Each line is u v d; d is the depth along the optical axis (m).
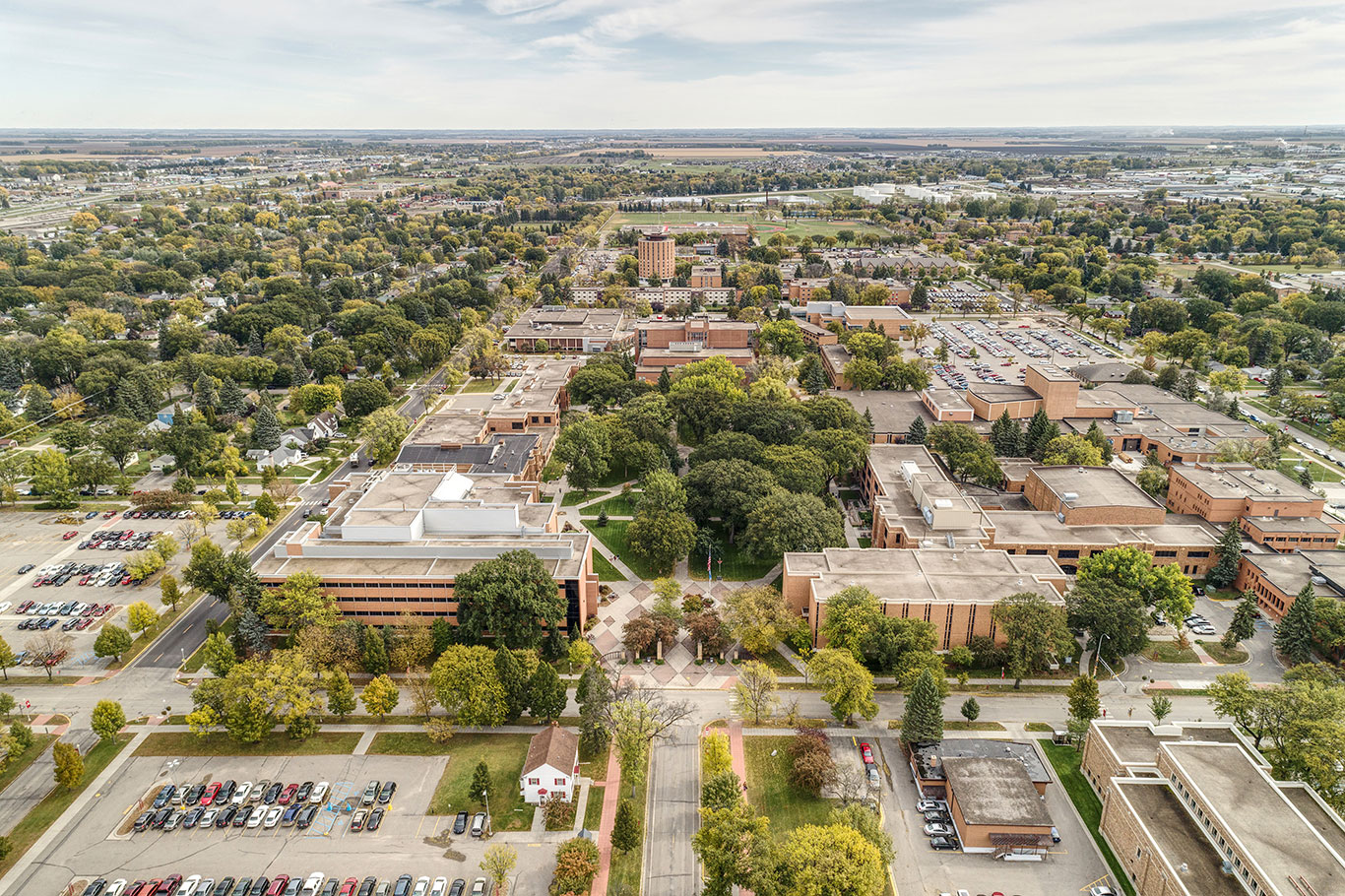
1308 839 106.19
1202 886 103.88
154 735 148.12
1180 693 158.00
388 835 125.81
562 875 111.75
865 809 120.12
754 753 142.88
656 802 132.88
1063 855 122.06
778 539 188.75
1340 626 161.62
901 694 158.12
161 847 123.62
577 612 177.25
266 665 149.00
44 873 118.75
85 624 181.12
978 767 131.75
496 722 147.62
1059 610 159.88
